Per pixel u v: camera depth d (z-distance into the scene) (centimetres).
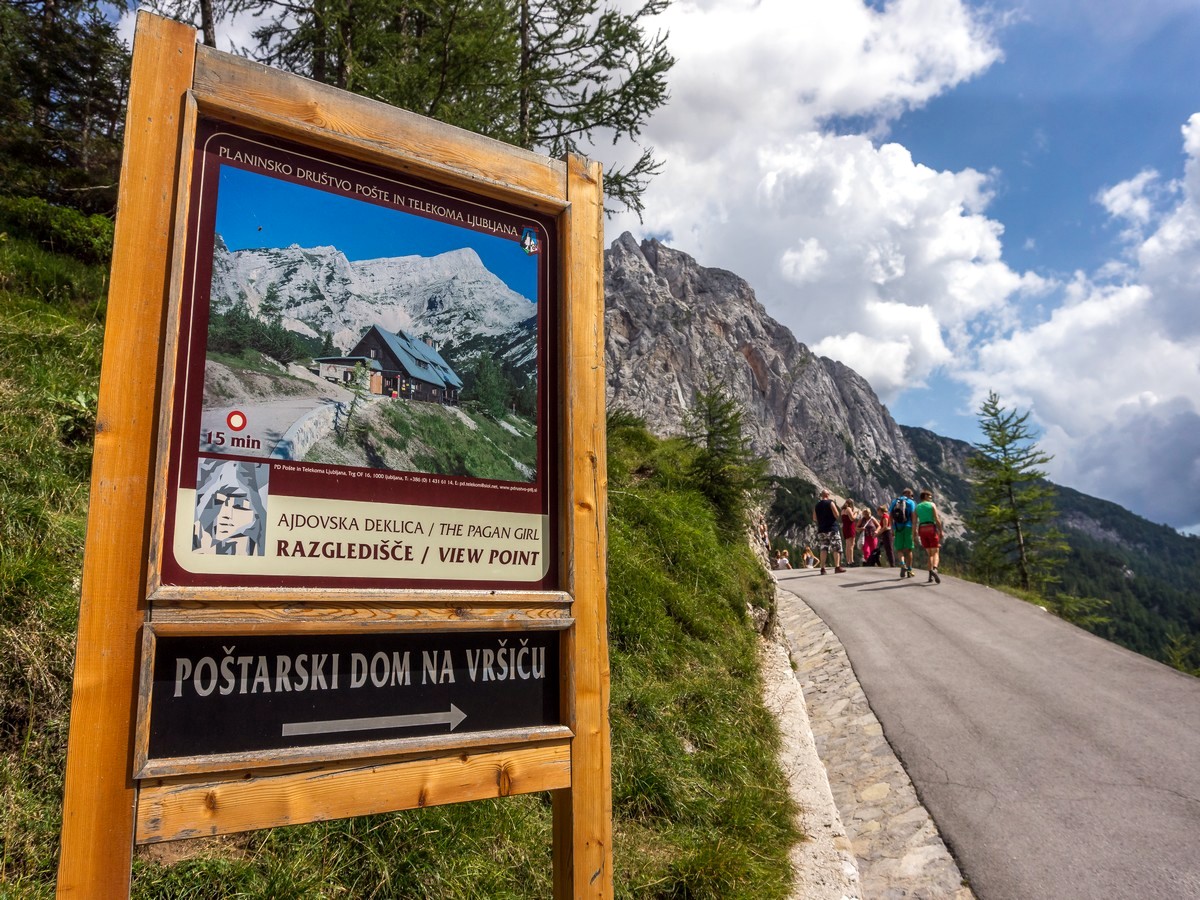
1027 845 460
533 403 258
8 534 374
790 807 478
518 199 263
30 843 268
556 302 269
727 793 463
